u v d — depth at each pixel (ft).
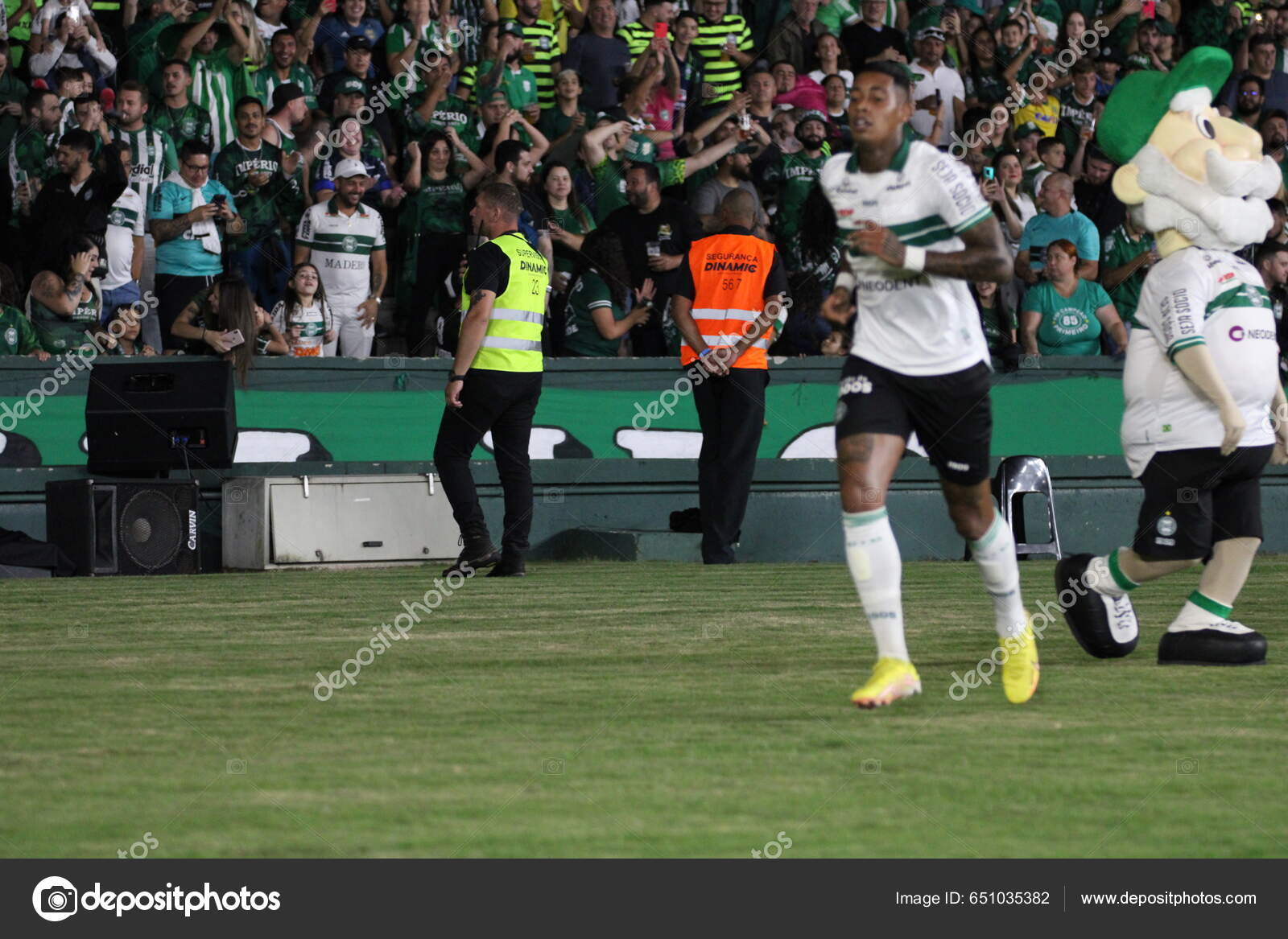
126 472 67.82
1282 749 27.35
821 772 25.32
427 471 72.74
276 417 70.90
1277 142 97.66
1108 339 85.66
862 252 29.17
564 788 24.23
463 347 57.47
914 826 22.22
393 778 24.88
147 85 83.10
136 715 30.53
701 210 82.43
